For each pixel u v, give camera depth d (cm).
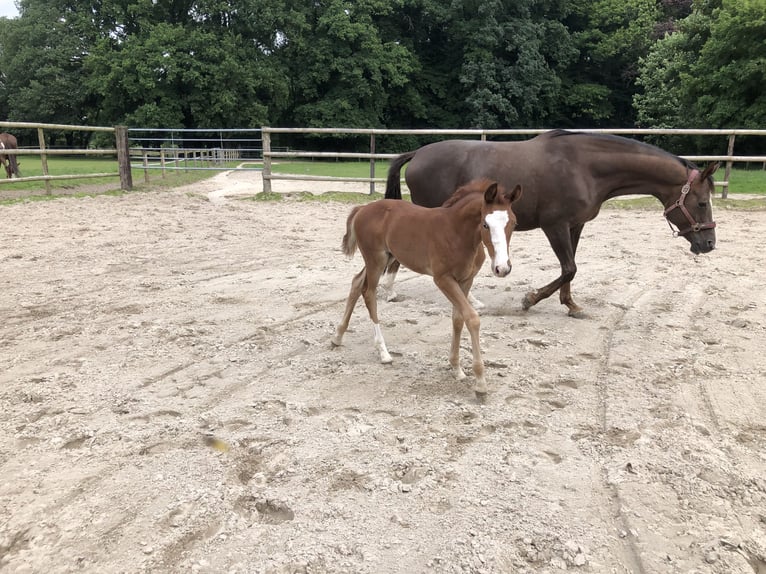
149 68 3175
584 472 303
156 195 1385
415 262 419
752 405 375
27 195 1253
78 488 286
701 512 271
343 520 265
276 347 477
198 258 788
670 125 3147
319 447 325
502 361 450
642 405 377
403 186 1426
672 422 353
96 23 3694
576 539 253
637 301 612
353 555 243
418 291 650
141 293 620
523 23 3784
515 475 299
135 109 3466
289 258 798
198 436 336
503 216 352
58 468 303
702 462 307
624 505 274
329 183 1691
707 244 560
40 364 434
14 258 756
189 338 491
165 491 284
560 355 464
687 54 2948
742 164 2775
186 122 3538
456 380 418
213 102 3312
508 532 256
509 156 554
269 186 1415
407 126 4291
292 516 269
